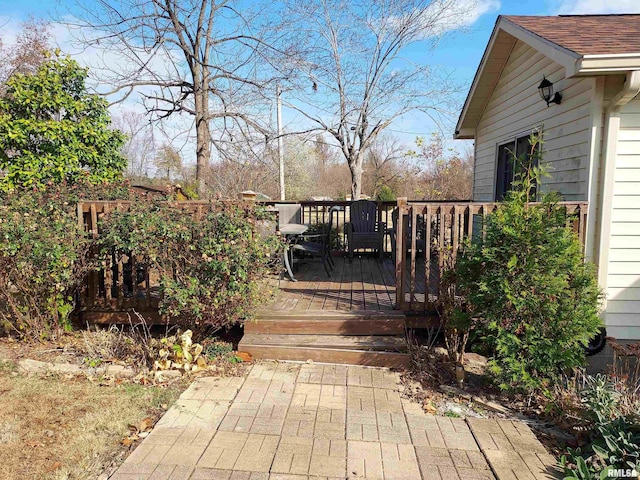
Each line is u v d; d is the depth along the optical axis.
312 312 4.48
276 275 6.07
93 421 3.10
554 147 5.18
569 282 3.51
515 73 6.55
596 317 3.46
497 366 3.48
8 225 4.07
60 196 4.76
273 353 4.19
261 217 4.33
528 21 5.65
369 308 4.62
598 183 4.38
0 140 6.74
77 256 4.41
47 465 2.60
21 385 3.65
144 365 4.05
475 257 3.62
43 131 6.83
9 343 4.62
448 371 4.00
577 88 4.63
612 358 4.46
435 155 17.47
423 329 4.82
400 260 4.50
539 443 2.97
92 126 7.40
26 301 4.52
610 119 4.24
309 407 3.35
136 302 4.84
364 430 3.05
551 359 3.39
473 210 4.25
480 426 3.17
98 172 7.45
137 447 2.78
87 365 4.06
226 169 12.20
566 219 3.62
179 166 15.70
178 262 4.03
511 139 6.75
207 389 3.62
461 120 8.62
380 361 4.08
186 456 2.69
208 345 4.32
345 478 2.53
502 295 3.47
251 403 3.40
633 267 4.41
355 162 14.23
